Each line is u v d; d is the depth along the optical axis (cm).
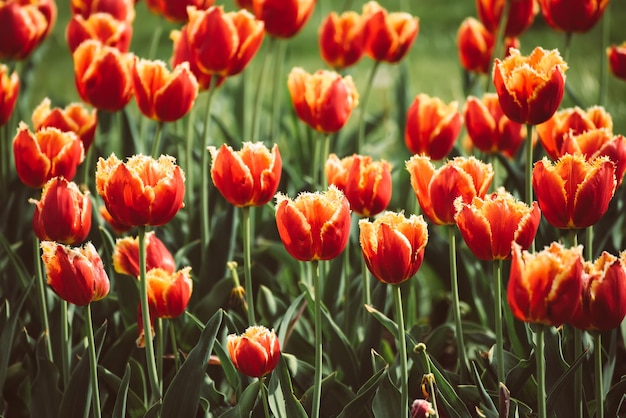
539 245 324
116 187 210
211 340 229
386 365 249
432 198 226
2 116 309
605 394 267
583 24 338
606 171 210
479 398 245
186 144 351
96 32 363
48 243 212
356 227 347
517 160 377
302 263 323
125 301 295
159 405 227
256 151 235
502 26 359
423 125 304
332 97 303
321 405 254
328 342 279
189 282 238
